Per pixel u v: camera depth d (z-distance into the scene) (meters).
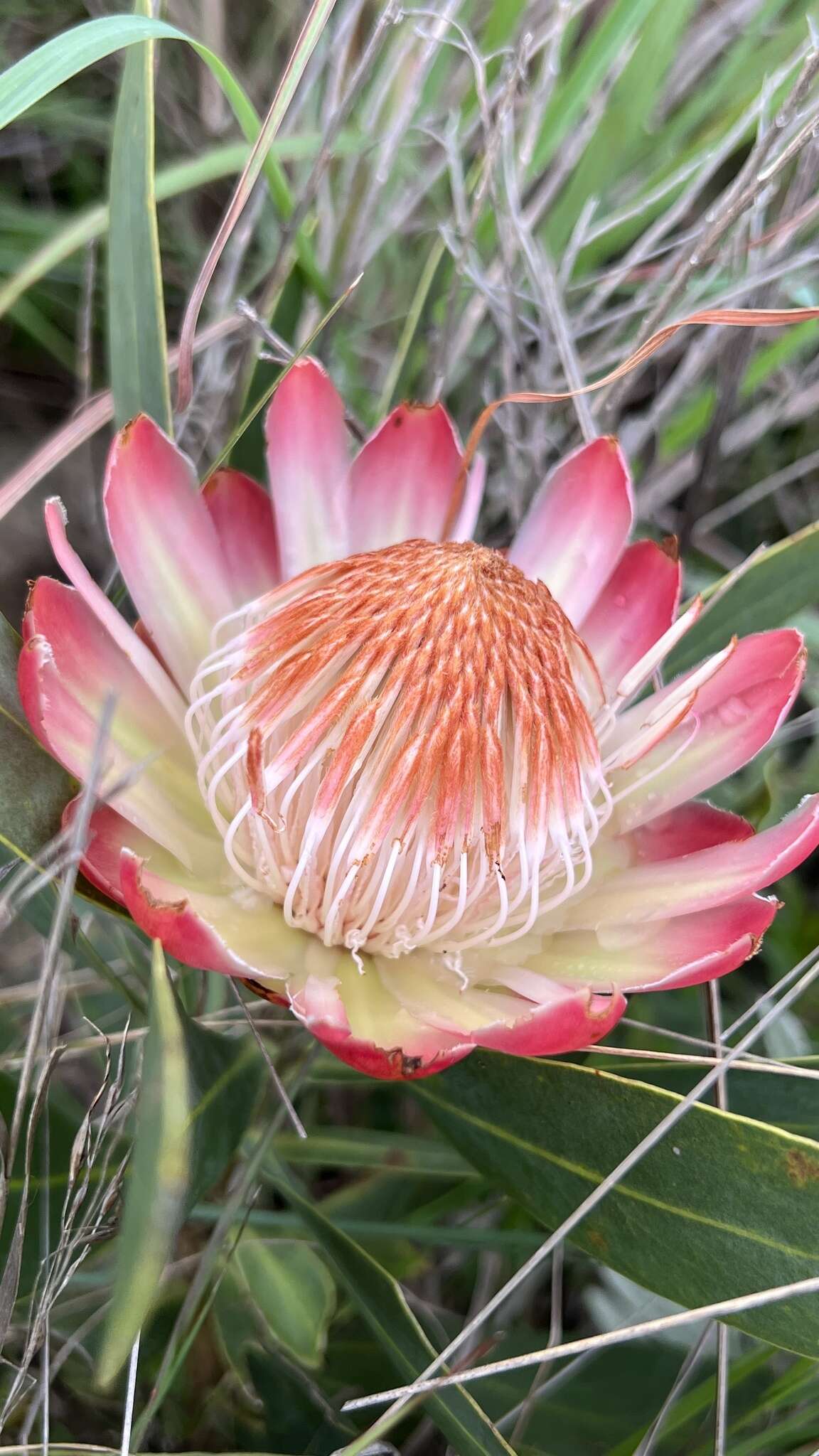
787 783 0.22
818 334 0.23
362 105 0.23
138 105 0.16
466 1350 0.18
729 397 0.22
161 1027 0.11
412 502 0.17
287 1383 0.16
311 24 0.16
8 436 0.26
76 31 0.15
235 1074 0.14
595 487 0.17
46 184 0.26
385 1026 0.14
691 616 0.15
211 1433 0.17
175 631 0.16
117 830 0.14
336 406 0.17
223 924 0.14
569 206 0.24
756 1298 0.12
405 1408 0.13
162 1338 0.17
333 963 0.15
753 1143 0.13
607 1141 0.14
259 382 0.19
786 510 0.27
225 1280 0.17
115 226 0.16
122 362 0.17
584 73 0.22
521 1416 0.16
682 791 0.16
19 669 0.12
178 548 0.16
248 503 0.17
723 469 0.26
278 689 0.14
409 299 0.25
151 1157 0.11
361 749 0.14
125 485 0.15
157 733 0.15
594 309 0.24
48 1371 0.14
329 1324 0.19
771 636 0.16
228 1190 0.17
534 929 0.15
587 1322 0.21
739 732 0.16
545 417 0.22
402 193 0.24
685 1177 0.13
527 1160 0.14
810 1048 0.21
